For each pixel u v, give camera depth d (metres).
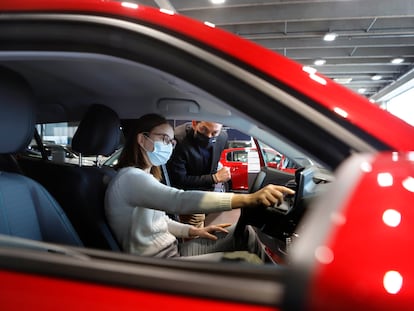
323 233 0.39
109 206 1.58
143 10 0.66
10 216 1.08
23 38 0.66
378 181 0.46
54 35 0.65
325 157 0.56
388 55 10.74
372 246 0.39
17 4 0.68
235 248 1.77
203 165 2.84
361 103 0.58
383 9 7.34
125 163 1.69
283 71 0.59
